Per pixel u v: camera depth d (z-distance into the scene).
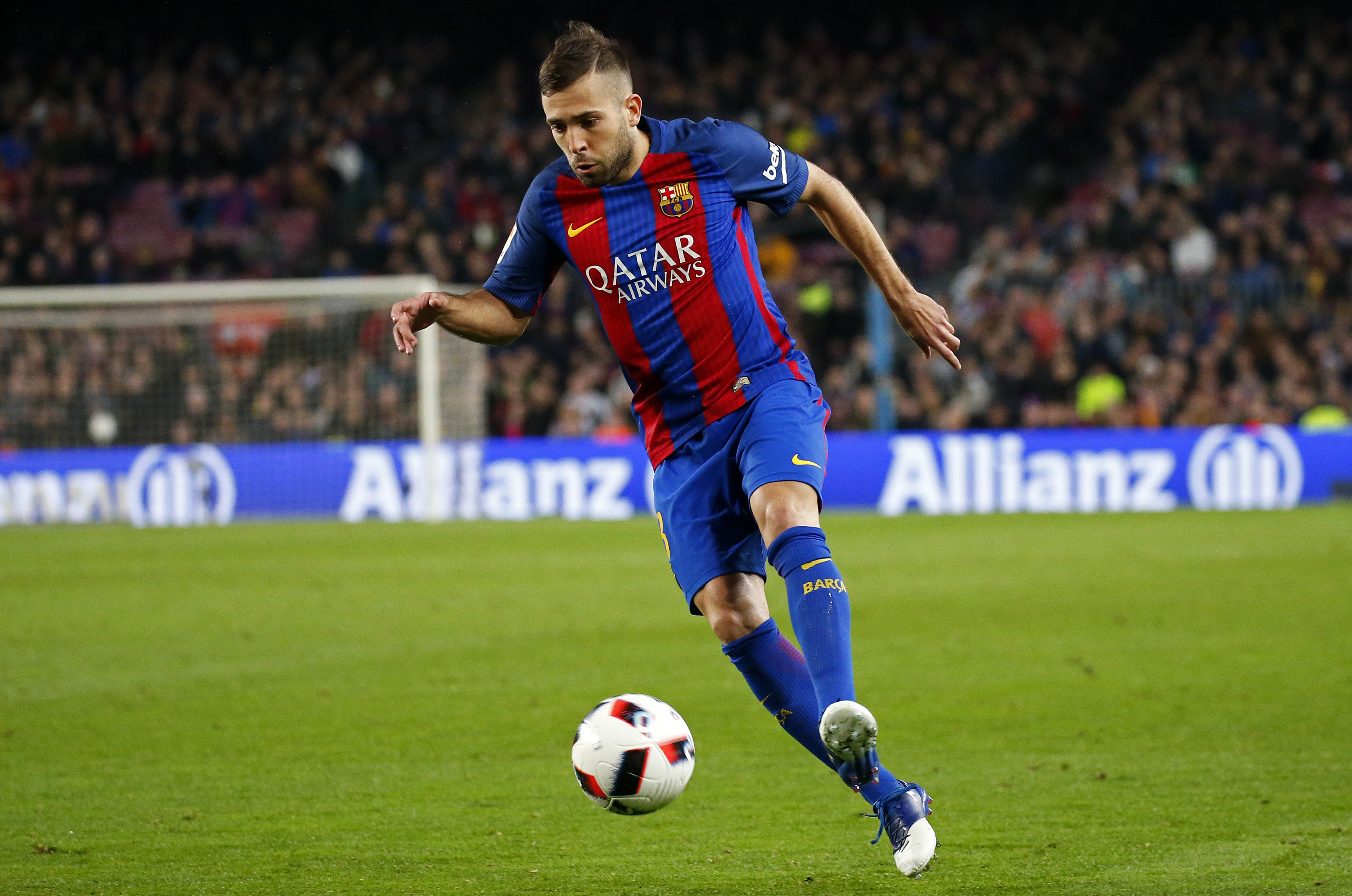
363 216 83.12
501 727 18.80
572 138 11.99
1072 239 77.62
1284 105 87.88
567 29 12.14
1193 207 78.56
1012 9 96.44
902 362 66.12
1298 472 55.25
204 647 25.83
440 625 28.34
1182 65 89.69
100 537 50.25
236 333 68.31
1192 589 31.47
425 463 56.75
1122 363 65.50
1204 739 17.31
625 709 12.37
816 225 75.44
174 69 94.00
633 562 39.31
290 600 32.41
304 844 13.43
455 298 12.69
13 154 88.88
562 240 12.55
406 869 12.62
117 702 20.73
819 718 11.77
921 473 56.53
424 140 89.44
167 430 67.88
